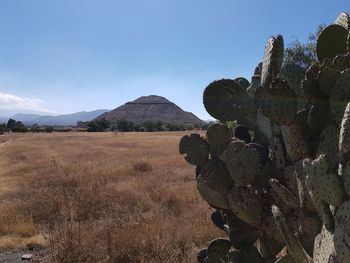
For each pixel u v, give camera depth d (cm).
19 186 1619
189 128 10912
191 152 394
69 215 841
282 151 343
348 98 278
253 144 374
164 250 663
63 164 2345
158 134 7725
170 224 772
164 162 2244
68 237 707
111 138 6238
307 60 1289
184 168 1955
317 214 297
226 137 382
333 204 242
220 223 444
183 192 1155
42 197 1156
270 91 302
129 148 3859
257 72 430
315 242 272
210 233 716
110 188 1250
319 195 245
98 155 3114
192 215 864
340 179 244
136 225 752
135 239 688
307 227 300
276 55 319
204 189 377
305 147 306
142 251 667
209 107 392
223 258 407
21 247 829
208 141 394
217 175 355
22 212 1044
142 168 1912
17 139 7312
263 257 368
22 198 1302
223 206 368
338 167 261
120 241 693
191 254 629
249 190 346
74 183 1311
